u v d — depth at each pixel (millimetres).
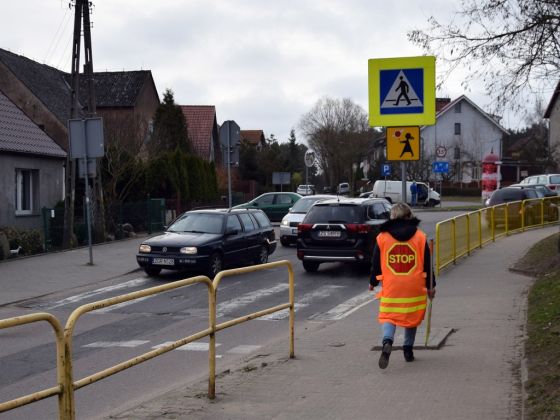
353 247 16141
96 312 12055
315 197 24984
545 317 9352
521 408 5852
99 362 8523
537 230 25328
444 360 7836
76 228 23984
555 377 6367
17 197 25375
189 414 6141
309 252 16469
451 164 72125
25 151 24625
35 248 21172
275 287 14930
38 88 40250
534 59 11914
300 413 6074
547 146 51438
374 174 71188
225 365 8328
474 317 10500
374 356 8289
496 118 13047
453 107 74938
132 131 33094
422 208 46719
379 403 6254
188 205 34438
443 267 16078
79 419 6422
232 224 17250
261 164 61562
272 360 8258
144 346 9445
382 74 10609
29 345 7586
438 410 5949
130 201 31344
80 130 18250
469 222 19094
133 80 48906
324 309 12547
